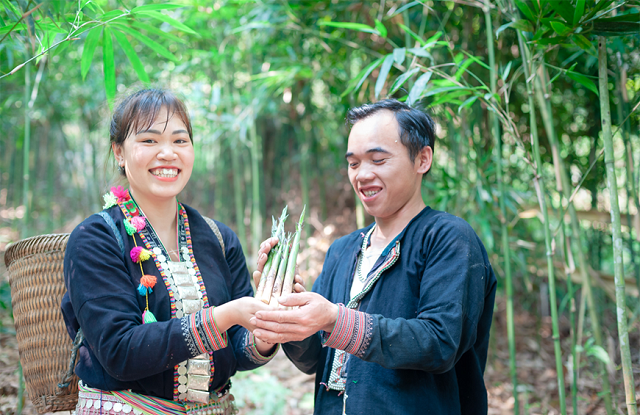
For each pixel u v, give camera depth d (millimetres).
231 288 1661
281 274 1487
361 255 1628
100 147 5734
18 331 1714
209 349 1354
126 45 2068
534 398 3031
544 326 4047
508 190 3279
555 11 1709
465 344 1395
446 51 3318
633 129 3029
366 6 3338
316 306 1298
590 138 3531
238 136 4453
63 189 7566
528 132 3666
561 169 2262
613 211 1687
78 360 1632
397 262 1500
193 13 3467
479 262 1443
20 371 2355
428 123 1541
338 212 5426
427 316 1350
